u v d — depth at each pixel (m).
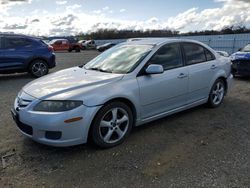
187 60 4.91
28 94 3.68
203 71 5.13
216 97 5.66
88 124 3.46
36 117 3.37
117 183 2.91
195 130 4.41
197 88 5.06
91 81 3.78
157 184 2.89
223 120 4.91
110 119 3.75
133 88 3.91
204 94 5.31
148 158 3.45
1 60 9.18
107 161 3.38
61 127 3.30
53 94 3.47
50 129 3.31
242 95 6.85
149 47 4.52
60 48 35.06
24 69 9.83
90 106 3.44
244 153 3.59
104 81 3.78
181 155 3.53
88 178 3.01
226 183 2.90
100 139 3.62
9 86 8.27
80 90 3.53
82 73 4.30
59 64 15.85
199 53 5.25
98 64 4.71
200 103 5.29
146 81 4.09
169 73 4.46
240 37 24.09
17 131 4.34
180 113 5.29
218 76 5.50
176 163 3.32
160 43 4.61
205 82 5.23
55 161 3.38
